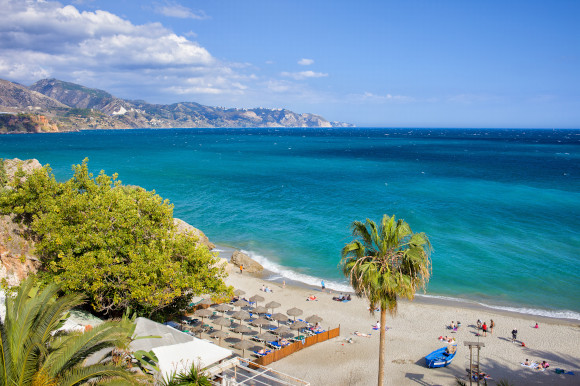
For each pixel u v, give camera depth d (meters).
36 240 33.88
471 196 99.62
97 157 190.25
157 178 128.62
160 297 30.00
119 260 31.00
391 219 21.61
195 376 17.84
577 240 65.06
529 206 88.31
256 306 41.69
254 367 29.28
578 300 45.94
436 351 34.00
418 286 21.45
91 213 32.06
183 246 33.62
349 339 37.06
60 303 14.98
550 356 34.53
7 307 14.10
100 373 13.16
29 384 12.43
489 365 33.03
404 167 163.38
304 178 132.62
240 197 101.06
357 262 21.25
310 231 72.06
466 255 59.09
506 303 45.41
